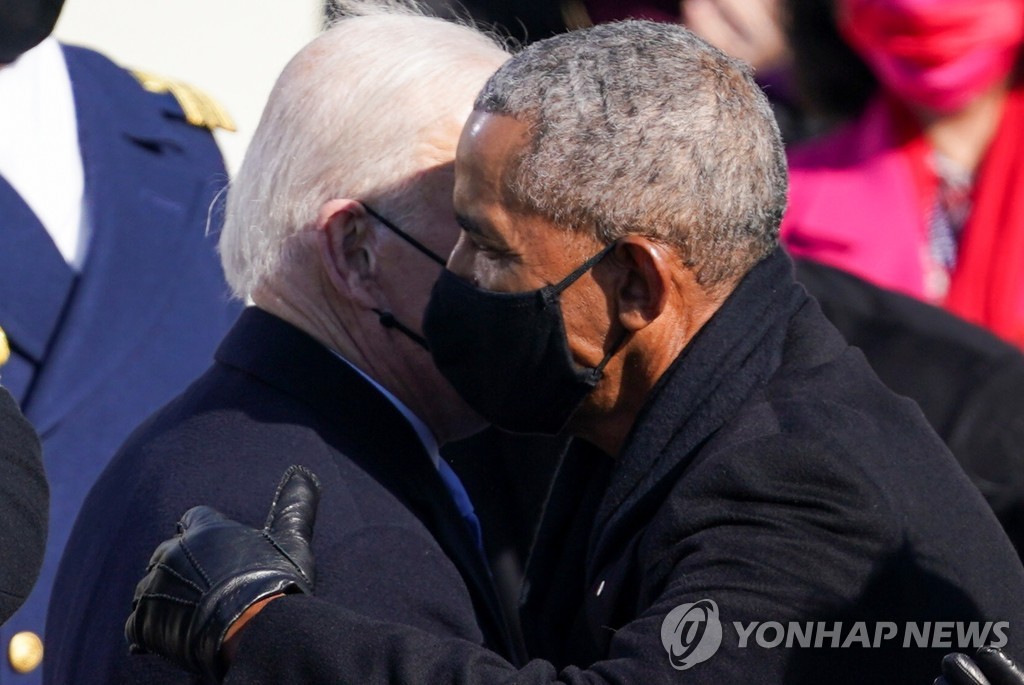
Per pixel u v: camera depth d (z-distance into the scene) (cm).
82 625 699
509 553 802
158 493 688
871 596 602
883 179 1184
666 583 616
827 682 594
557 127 627
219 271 988
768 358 651
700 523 612
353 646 603
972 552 632
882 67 1187
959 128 1182
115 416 921
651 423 643
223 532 641
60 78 952
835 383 651
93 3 1466
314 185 727
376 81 727
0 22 866
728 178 631
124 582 677
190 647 620
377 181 724
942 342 968
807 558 601
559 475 732
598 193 626
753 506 610
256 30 1521
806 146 1220
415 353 741
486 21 1278
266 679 606
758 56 1233
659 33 646
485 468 810
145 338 939
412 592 665
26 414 900
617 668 592
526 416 675
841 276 1010
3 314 895
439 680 594
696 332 651
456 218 661
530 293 640
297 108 734
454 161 725
